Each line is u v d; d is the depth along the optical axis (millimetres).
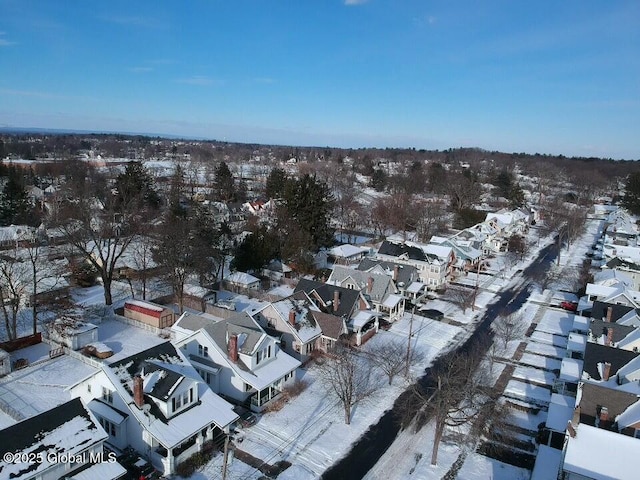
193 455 34000
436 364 52344
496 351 56656
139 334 54844
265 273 78562
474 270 91812
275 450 36188
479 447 38594
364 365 50469
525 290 81125
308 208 86500
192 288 66375
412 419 41594
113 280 71188
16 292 54062
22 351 49062
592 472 29953
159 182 160000
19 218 95812
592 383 41906
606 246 97938
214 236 73812
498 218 117750
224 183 139000
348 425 40156
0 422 36906
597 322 54531
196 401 35875
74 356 48188
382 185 179875
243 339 43156
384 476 34438
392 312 63531
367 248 97312
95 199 94750
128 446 33906
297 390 44312
